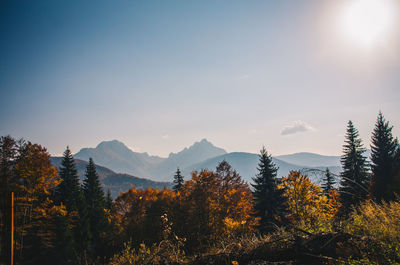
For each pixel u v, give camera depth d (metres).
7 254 4.67
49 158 24.56
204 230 20.34
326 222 6.09
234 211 22.92
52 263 26.66
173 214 22.66
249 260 5.03
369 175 29.00
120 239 24.55
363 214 5.29
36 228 26.19
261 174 30.30
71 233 32.12
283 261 4.62
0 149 22.72
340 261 3.78
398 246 3.75
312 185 11.88
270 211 26.47
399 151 28.61
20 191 22.61
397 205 4.92
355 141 31.30
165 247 7.30
